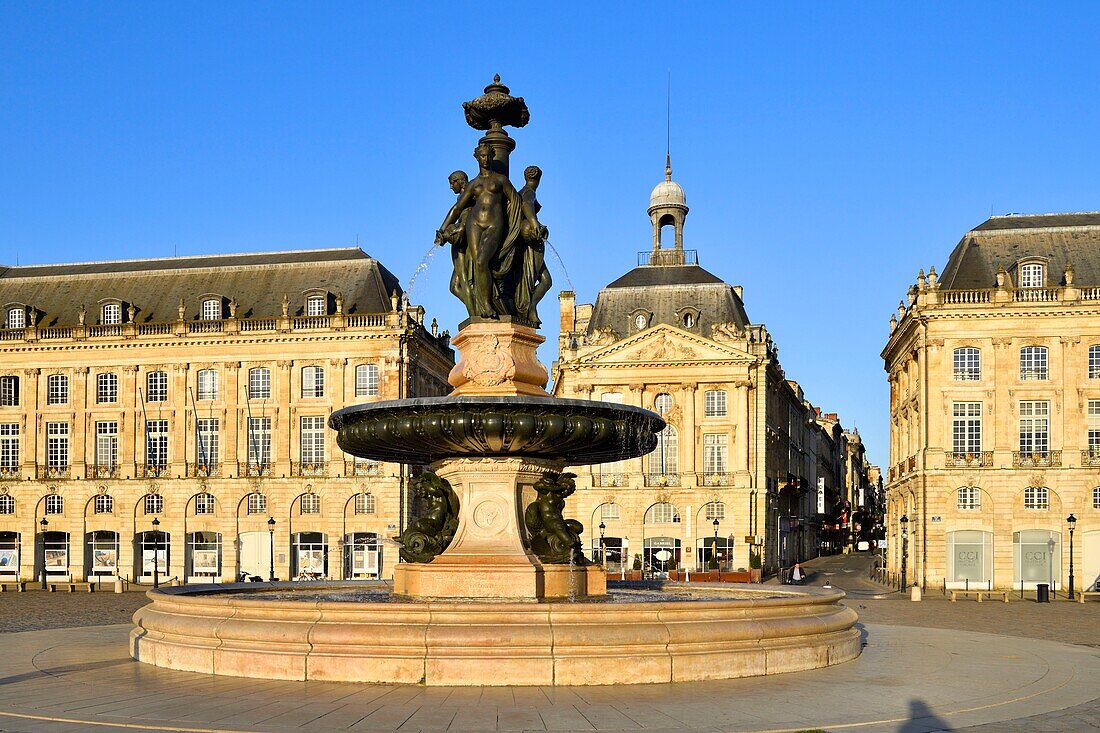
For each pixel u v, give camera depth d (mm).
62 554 71625
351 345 69812
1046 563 60000
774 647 16453
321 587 26562
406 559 19359
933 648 21109
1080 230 64125
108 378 72250
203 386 71375
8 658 18828
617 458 21156
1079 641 26781
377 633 15211
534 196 20438
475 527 18781
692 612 16109
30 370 72562
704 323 77312
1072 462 59969
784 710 13484
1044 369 61125
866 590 58875
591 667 15000
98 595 54750
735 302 79312
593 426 18219
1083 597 50094
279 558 69250
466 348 19688
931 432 61375
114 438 71875
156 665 17250
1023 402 61188
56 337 72375
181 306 71375
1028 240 64375
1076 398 60406
